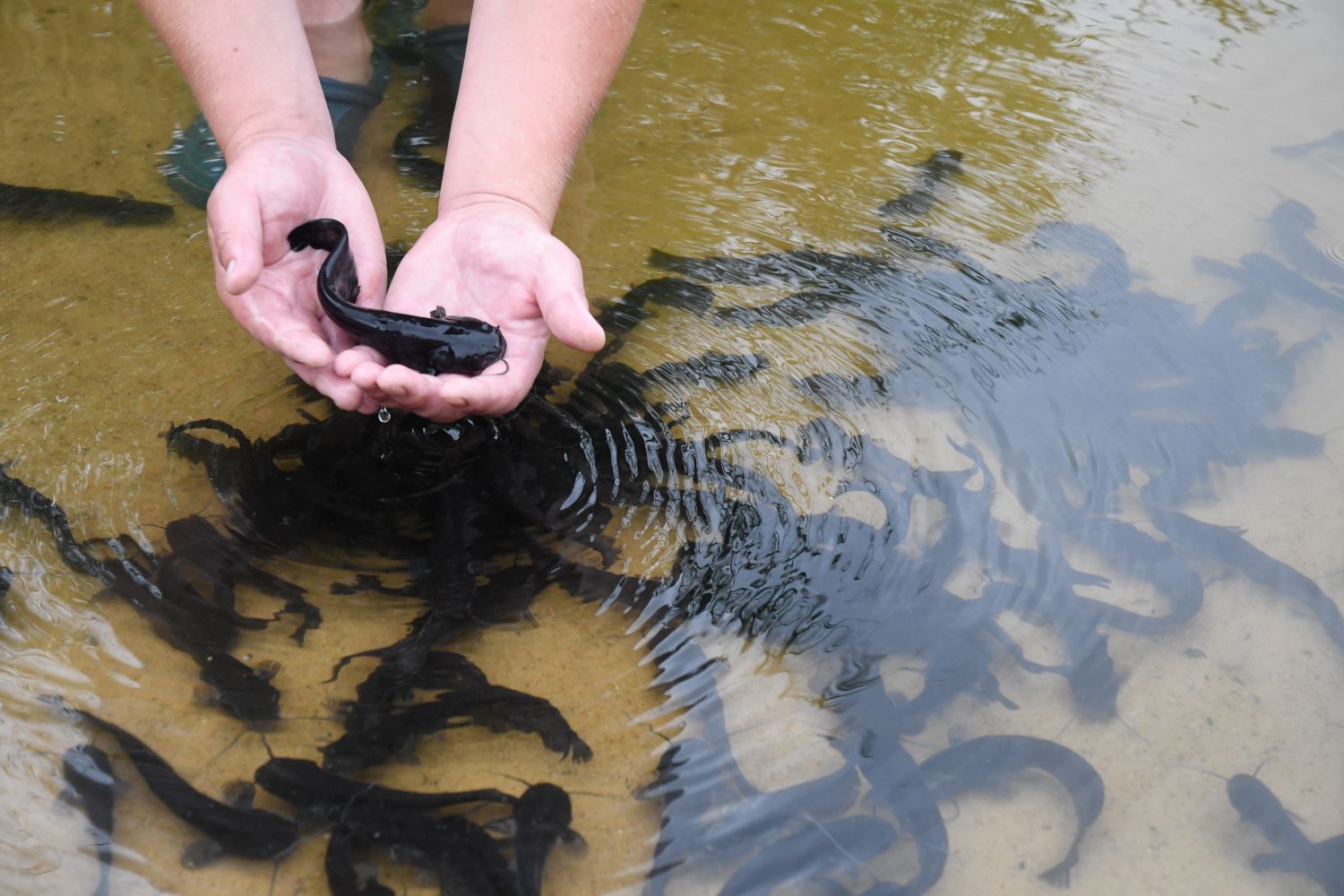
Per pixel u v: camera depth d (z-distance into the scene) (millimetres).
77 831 765
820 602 885
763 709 836
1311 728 864
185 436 928
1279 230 1229
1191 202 1256
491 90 923
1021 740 834
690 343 1044
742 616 875
